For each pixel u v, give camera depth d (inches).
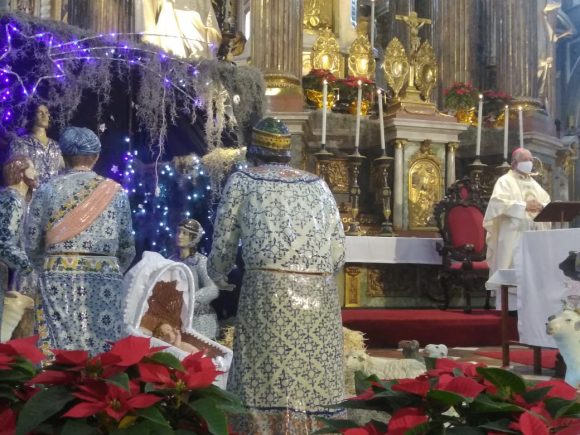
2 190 162.2
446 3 558.9
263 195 128.3
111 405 58.8
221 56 335.6
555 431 58.3
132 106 318.7
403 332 329.7
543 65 527.2
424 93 478.0
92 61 253.0
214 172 290.7
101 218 159.9
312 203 130.0
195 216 334.3
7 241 156.8
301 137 434.6
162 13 390.3
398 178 454.3
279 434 119.4
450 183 465.1
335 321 127.8
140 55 263.3
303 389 121.2
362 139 466.3
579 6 1034.1
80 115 345.4
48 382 60.6
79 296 155.2
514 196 369.4
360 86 425.1
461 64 553.6
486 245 383.9
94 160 165.9
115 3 462.9
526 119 503.2
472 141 494.0
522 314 239.1
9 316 177.9
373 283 421.7
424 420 58.6
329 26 553.6
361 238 395.9
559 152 530.6
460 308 424.8
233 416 122.4
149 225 345.4
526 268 236.5
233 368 125.9
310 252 126.3
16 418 61.6
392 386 64.1
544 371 248.7
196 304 226.4
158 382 62.6
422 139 459.8
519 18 520.7
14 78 251.6
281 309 122.9
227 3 414.6
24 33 235.1
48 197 158.7
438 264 410.9
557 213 263.0
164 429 59.6
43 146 243.0
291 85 448.5
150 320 166.7
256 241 125.8
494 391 62.6
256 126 137.3
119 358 61.9
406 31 595.8
